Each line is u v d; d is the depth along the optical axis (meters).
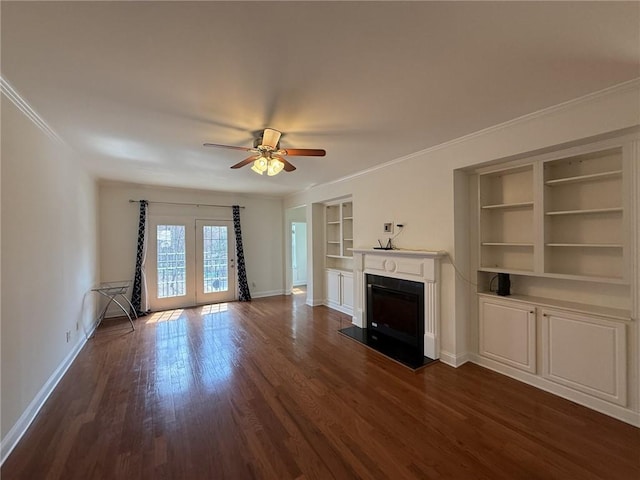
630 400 2.17
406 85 2.00
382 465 1.80
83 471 1.76
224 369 3.12
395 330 3.86
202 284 6.10
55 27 1.39
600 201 2.51
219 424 2.20
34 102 2.15
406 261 3.62
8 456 1.88
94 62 1.69
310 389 2.70
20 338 2.13
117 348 3.71
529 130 2.52
